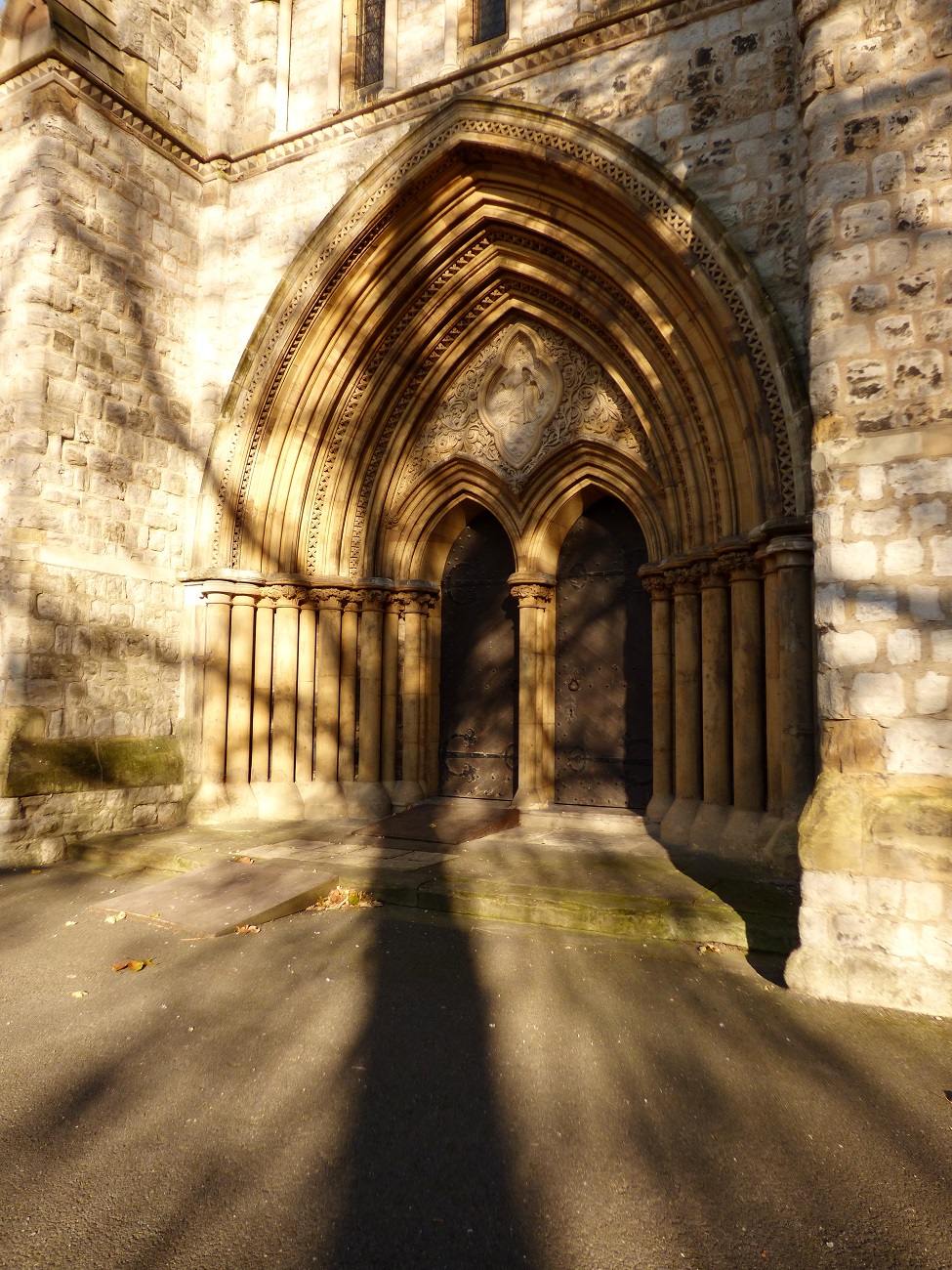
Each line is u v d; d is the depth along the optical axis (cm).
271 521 949
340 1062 354
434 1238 240
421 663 980
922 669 430
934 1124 307
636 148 743
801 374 667
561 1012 406
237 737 917
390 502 992
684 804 768
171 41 958
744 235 712
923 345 443
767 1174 274
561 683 937
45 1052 363
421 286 921
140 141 920
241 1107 316
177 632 943
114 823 830
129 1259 229
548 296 889
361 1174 272
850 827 434
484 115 810
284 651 945
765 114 711
